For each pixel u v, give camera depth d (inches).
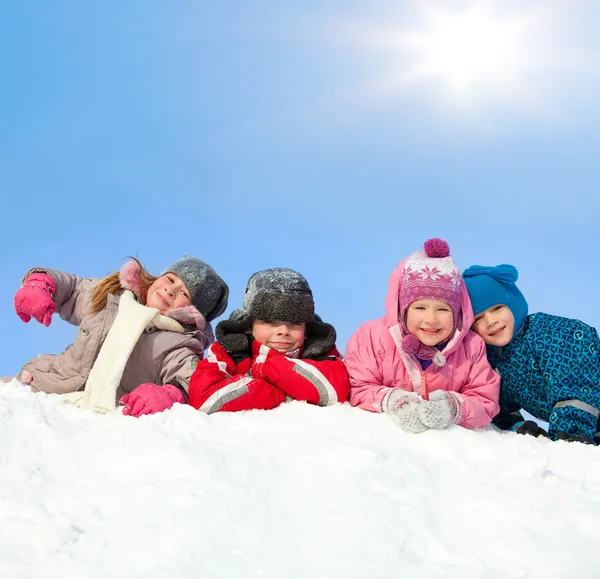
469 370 127.3
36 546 76.4
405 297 123.6
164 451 97.7
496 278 136.3
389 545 76.3
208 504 84.0
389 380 127.1
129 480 91.4
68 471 95.0
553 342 136.4
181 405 118.4
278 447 101.7
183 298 155.9
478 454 102.3
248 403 121.3
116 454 98.9
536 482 92.7
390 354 126.4
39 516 82.0
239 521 80.4
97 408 128.1
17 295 154.0
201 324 152.6
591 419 131.6
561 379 134.3
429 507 85.6
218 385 123.0
